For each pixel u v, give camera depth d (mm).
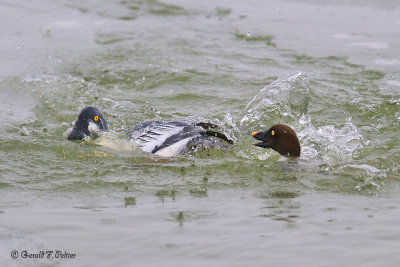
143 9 23469
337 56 18531
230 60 18562
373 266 7207
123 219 8859
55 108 15234
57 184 10539
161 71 17656
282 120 13633
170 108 15133
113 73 17656
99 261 7629
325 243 7828
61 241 8188
